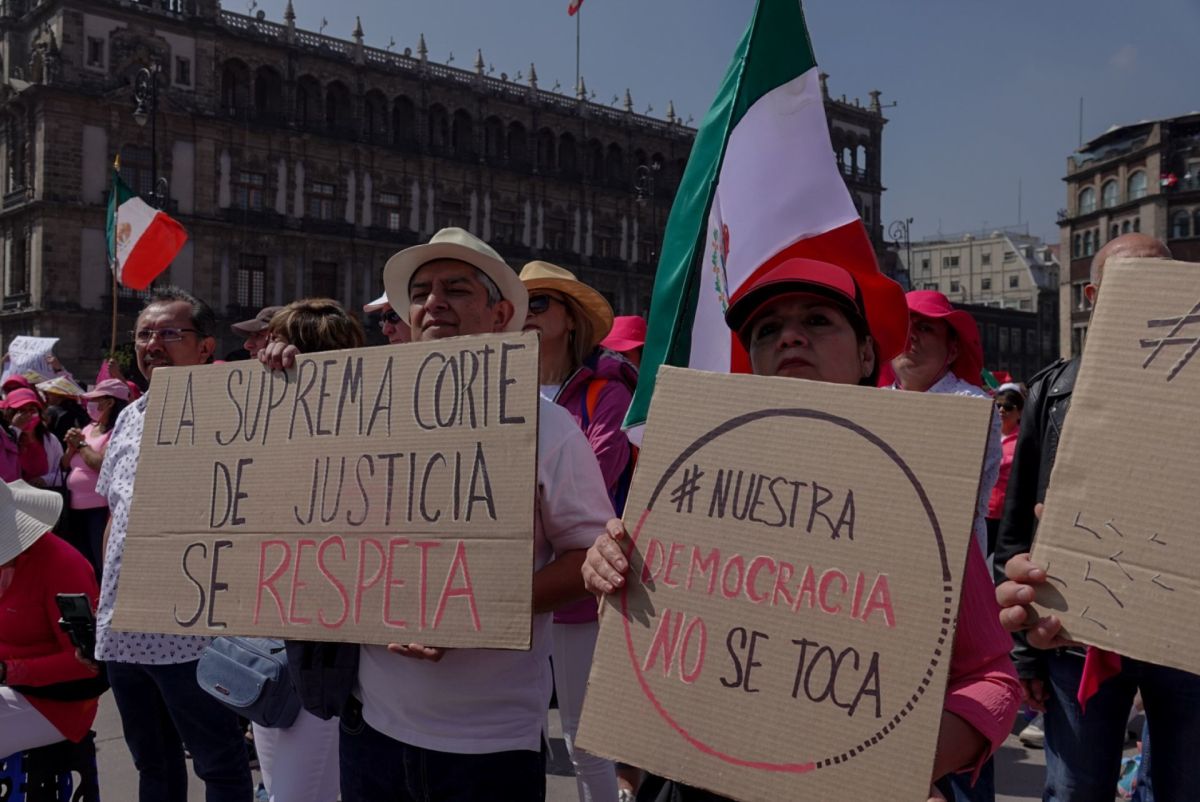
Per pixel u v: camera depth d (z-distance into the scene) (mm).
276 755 3070
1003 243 89812
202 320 3900
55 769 3346
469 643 2119
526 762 2338
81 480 7957
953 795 3330
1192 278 1778
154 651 3277
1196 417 1728
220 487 2533
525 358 2242
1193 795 2648
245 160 43000
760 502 1817
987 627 1871
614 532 1917
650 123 56344
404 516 2273
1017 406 7000
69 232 39031
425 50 48188
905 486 1715
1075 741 2904
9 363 13555
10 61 42562
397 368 2389
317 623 2301
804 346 2133
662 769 1772
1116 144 58000
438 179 48219
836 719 1675
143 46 40344
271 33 43844
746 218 2895
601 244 54062
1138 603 1714
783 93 2900
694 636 1809
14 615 3320
